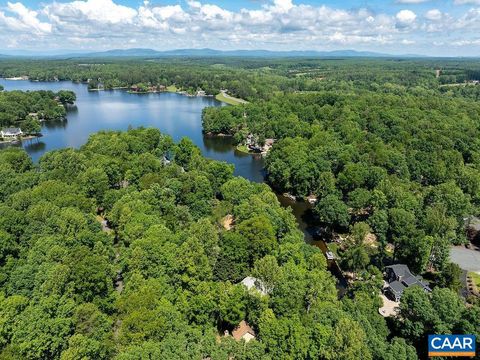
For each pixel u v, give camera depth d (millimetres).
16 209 97500
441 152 164500
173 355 52844
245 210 104375
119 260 83500
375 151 163875
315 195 152000
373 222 105625
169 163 161500
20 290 68875
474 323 63094
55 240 80688
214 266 81625
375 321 66500
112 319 66000
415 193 133875
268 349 60438
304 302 70688
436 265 99062
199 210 114812
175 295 70625
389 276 94750
